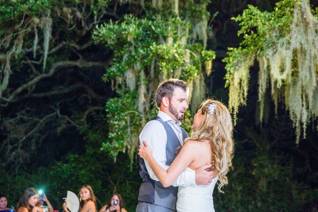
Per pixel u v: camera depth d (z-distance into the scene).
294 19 12.26
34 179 18.70
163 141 4.11
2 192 18.62
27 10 13.77
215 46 17.47
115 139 13.38
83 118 18.72
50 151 20.08
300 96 12.62
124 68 13.41
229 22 17.81
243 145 18.92
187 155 3.96
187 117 13.29
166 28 13.57
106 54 18.19
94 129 18.70
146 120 13.33
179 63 13.12
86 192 9.79
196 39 15.06
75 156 18.69
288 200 18.11
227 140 4.04
